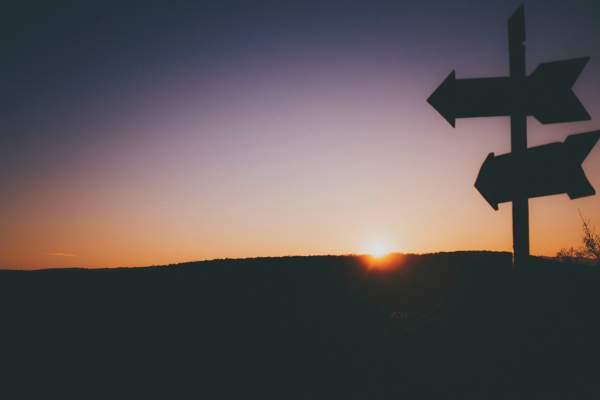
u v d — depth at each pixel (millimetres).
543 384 5109
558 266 14195
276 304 16203
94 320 15609
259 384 9562
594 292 10336
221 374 10414
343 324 13328
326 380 9188
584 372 5828
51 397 9688
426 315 12438
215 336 13273
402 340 10555
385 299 16172
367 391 8055
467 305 12141
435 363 8062
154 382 10258
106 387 10141
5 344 13492
